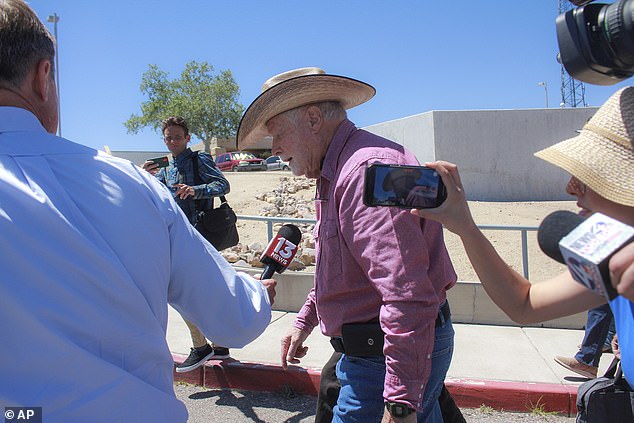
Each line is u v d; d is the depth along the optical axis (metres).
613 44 1.08
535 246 7.64
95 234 1.23
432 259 1.92
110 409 1.19
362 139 2.05
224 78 50.41
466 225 1.44
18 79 1.30
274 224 9.44
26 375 1.15
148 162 4.50
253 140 2.56
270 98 2.17
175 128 4.45
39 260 1.16
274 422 3.89
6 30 1.27
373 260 1.79
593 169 1.18
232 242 4.55
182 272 1.44
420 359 1.74
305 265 6.78
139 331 1.27
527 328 5.47
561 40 1.17
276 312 6.02
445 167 1.43
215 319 1.50
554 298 1.51
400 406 1.73
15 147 1.24
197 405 4.19
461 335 5.26
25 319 1.14
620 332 1.38
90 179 1.28
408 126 13.38
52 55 1.38
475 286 5.62
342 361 2.14
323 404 2.51
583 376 4.21
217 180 4.43
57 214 1.19
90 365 1.18
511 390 3.99
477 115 12.12
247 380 4.44
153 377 1.31
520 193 12.16
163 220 1.38
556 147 1.30
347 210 1.88
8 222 1.15
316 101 2.19
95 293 1.20
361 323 1.99
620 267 0.83
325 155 2.20
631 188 1.14
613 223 0.87
